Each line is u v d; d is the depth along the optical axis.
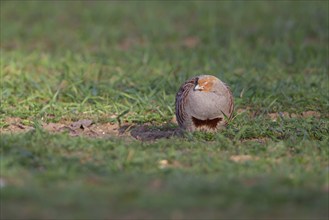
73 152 14.27
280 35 28.30
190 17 32.91
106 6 35.16
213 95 15.05
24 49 27.17
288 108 18.66
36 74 22.58
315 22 30.20
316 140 15.95
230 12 32.81
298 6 33.91
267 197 11.65
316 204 11.47
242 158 14.23
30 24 32.00
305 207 11.39
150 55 25.52
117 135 16.56
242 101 18.97
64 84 20.86
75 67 23.39
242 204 11.44
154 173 12.91
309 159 14.04
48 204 11.31
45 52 26.84
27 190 11.77
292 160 13.94
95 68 23.23
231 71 22.84
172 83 20.86
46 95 19.64
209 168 13.23
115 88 20.42
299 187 12.26
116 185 12.23
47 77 22.11
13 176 12.62
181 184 12.11
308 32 29.00
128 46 28.03
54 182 12.34
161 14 33.59
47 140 14.77
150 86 20.52
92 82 21.02
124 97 19.39
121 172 12.97
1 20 32.44
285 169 13.20
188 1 36.00
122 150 14.00
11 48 27.67
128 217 10.91
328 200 11.66
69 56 25.08
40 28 30.66
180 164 13.71
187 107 15.16
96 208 11.20
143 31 29.86
